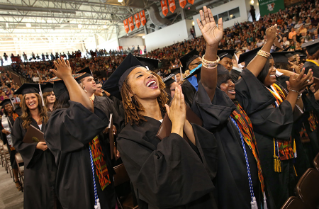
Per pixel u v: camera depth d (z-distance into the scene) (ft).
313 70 9.00
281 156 6.06
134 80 4.37
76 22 98.89
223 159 4.91
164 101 4.97
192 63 7.59
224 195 4.79
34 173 7.72
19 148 7.82
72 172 5.71
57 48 122.21
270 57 6.44
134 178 3.80
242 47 43.55
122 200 6.96
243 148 5.25
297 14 44.57
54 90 6.53
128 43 112.98
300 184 4.74
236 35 55.67
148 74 4.44
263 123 5.91
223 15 71.26
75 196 5.58
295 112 6.75
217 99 4.98
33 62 70.69
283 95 7.15
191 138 4.33
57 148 5.48
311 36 29.53
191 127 4.35
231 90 5.65
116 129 8.23
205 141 4.40
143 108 4.46
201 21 4.29
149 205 4.19
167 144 3.65
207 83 4.65
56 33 109.09
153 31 97.81
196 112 5.06
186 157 3.62
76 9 75.51
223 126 5.21
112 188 6.38
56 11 76.95
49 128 5.46
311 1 43.21
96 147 6.21
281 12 49.93
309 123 8.44
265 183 5.85
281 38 31.45
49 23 88.28
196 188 3.55
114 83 4.84
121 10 90.68
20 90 8.42
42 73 59.52
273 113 5.83
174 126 3.84
